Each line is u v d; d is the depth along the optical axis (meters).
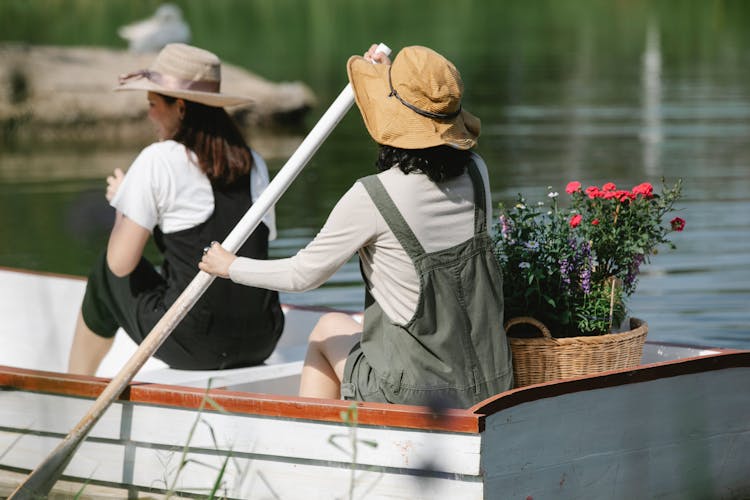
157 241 7.68
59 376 6.48
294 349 8.20
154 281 7.63
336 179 19.14
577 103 27.88
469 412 5.53
